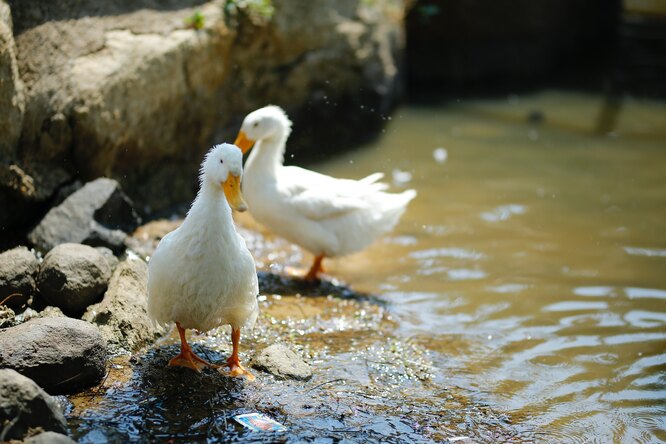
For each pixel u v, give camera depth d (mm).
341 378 3320
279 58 4781
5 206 3688
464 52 7051
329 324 3598
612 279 3926
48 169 3795
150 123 4090
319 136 5129
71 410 3082
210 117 4422
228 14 4438
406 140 5477
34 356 3100
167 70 4105
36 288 3418
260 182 3787
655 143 5602
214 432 3057
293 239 3820
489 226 4312
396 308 3727
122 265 3541
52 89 3773
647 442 3152
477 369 3418
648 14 8969
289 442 3051
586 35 8109
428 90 6895
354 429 3117
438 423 3170
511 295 3818
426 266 4008
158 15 4199
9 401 2924
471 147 5391
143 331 3375
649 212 4449
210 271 3152
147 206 4133
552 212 4441
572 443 3135
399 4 6645
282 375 3281
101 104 3857
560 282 3902
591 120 6125
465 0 6879
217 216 3143
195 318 3217
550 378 3389
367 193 3869
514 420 3207
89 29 3961
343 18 5305
